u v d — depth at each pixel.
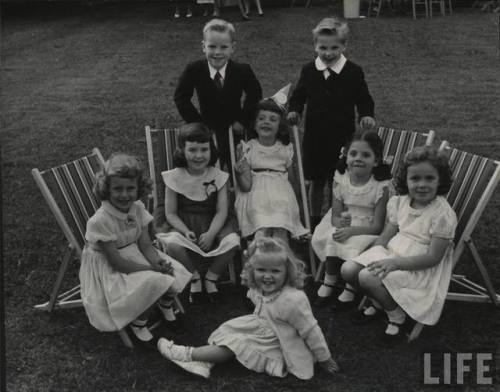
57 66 11.02
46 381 3.56
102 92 9.47
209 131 4.50
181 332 4.04
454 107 8.45
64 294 4.42
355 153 4.32
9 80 10.34
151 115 8.40
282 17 13.72
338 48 4.98
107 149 7.32
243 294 4.52
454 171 4.43
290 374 3.58
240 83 5.13
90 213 4.38
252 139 4.90
